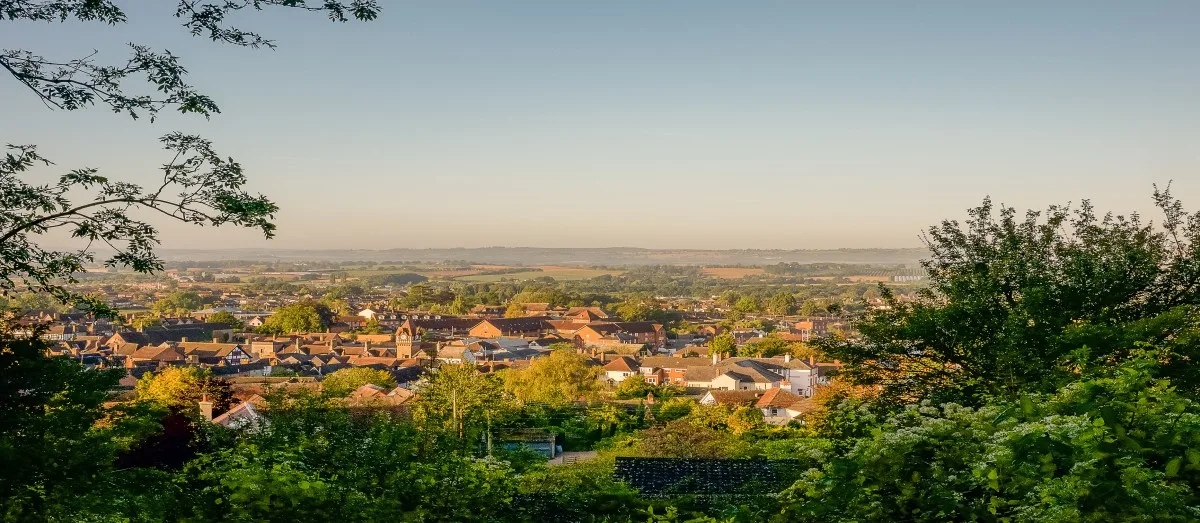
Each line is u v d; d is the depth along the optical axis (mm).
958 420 12688
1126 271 23094
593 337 183500
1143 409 9031
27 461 13422
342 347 153625
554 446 66125
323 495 13789
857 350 24812
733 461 29297
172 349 134625
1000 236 25469
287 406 24359
